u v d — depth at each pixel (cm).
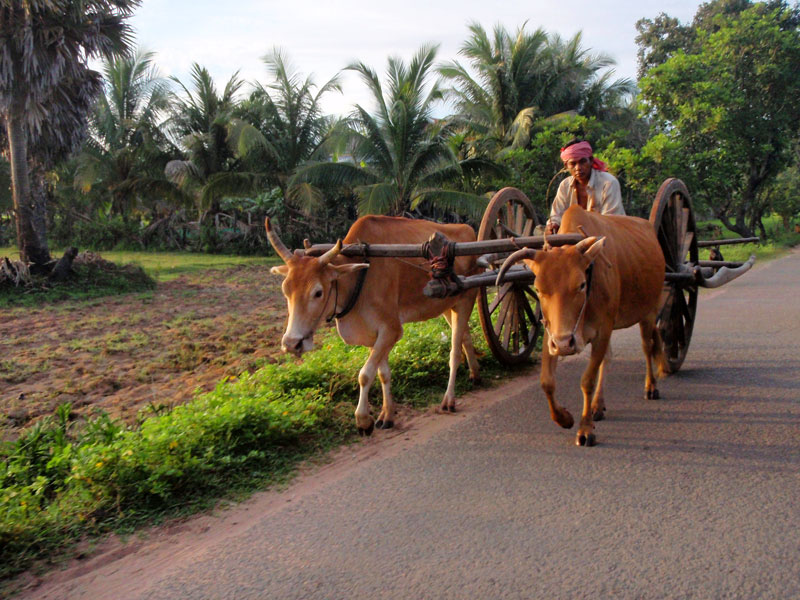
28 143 1488
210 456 416
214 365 754
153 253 2822
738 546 307
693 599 268
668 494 364
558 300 389
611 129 2712
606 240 466
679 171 2173
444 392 601
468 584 285
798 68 2406
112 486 380
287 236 2720
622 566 294
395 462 429
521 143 2420
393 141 2158
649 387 546
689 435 456
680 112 2292
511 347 709
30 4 1280
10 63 1278
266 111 2650
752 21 2411
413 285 520
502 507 357
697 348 727
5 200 2853
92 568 317
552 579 286
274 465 436
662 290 571
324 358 638
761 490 365
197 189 2794
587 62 2752
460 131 2723
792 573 283
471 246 465
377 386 594
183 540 342
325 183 2302
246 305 1286
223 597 284
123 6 1476
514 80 2598
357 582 290
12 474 413
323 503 371
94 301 1334
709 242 734
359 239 494
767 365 635
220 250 2800
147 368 741
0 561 322
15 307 1252
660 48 3403
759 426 467
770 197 3125
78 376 726
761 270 1583
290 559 312
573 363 692
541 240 445
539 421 501
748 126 2380
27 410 592
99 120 2889
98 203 3234
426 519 347
